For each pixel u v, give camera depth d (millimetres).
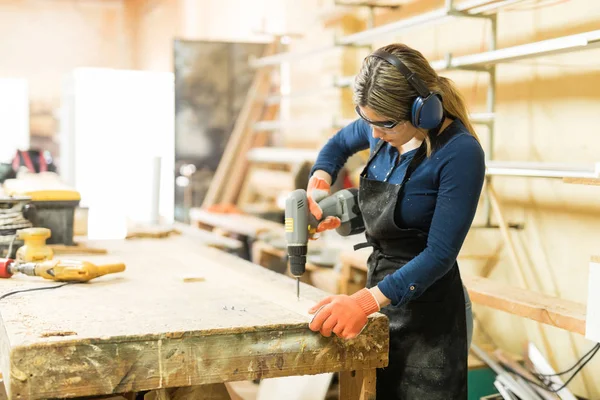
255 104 5668
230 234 4680
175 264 2410
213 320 1554
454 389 1792
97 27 10312
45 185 2916
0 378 1888
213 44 5508
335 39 4027
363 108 1573
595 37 2211
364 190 1817
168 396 1678
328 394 2713
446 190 1580
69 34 10102
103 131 7094
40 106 9766
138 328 1467
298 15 5340
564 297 2914
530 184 3094
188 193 5578
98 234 4043
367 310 1530
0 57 9680
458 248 1556
